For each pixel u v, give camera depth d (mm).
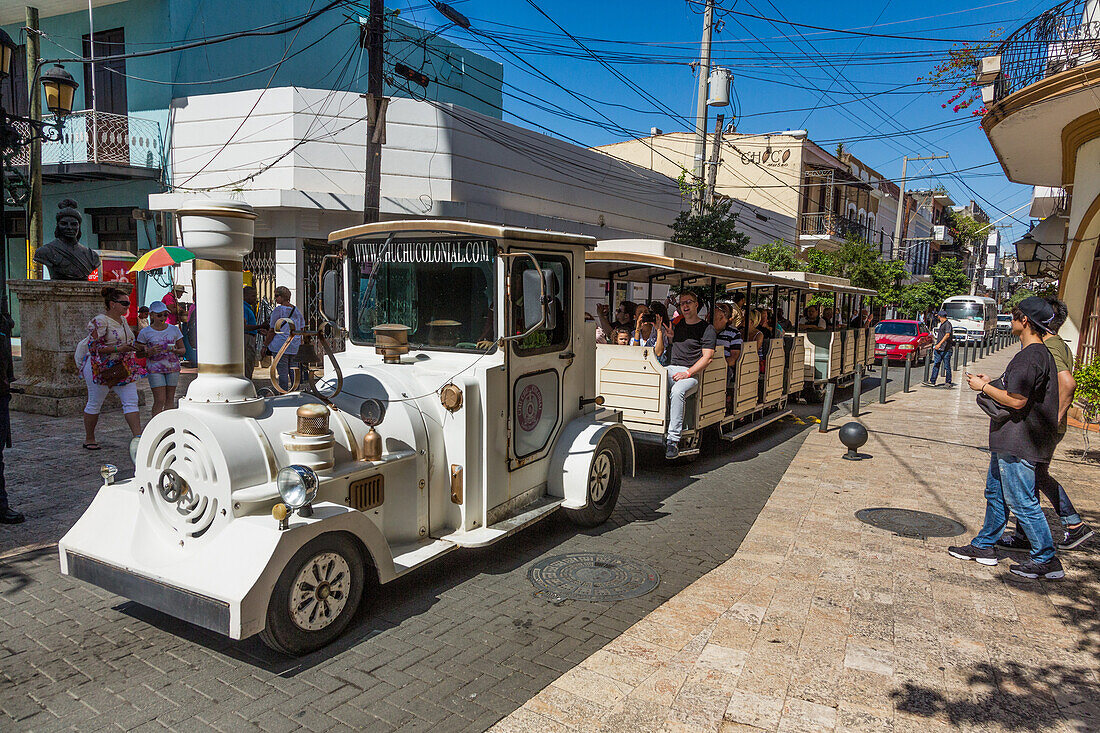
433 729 3064
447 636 3924
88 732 3020
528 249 4980
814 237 30172
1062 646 3854
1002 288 65750
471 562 5047
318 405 3848
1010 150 11211
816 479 7516
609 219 19484
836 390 14961
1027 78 9320
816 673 3551
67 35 16719
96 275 12602
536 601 4406
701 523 6016
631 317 9203
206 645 3791
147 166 15594
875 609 4297
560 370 5523
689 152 27516
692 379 7230
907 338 22531
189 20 15602
